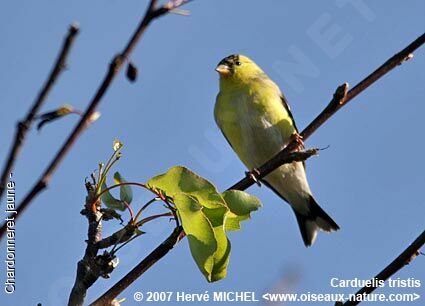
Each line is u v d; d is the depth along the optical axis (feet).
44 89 9.09
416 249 16.22
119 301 16.24
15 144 9.19
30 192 9.82
